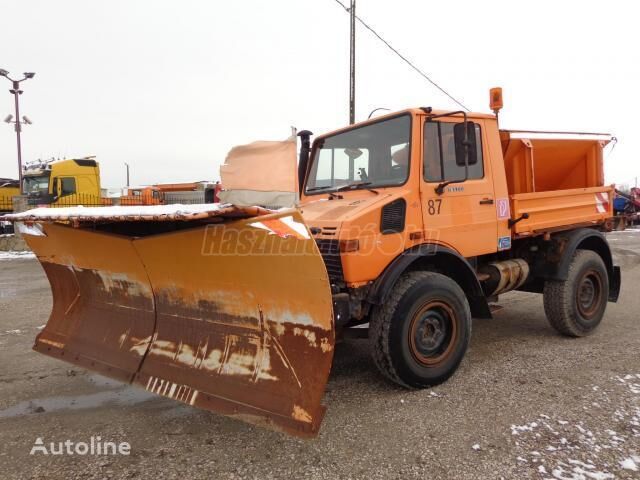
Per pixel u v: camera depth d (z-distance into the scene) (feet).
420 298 11.63
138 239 10.16
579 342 16.01
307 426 8.21
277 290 9.18
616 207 60.13
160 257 10.30
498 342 16.19
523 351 15.10
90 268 12.08
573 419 10.17
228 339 10.03
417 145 12.26
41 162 66.39
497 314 20.58
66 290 13.26
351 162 14.11
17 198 55.36
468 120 13.47
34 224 11.90
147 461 8.83
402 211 11.88
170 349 10.71
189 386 9.87
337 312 10.40
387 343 11.32
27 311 21.45
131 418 10.64
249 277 9.39
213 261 9.62
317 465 8.63
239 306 9.82
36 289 27.55
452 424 10.11
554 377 12.69
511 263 15.57
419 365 11.77
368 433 9.79
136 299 11.59
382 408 10.98
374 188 13.02
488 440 9.37
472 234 13.52
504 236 14.60
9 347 15.96
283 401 8.76
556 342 16.08
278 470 8.48
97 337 12.12
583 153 17.93
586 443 9.16
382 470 8.42
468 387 12.15
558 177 18.42
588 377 12.62
